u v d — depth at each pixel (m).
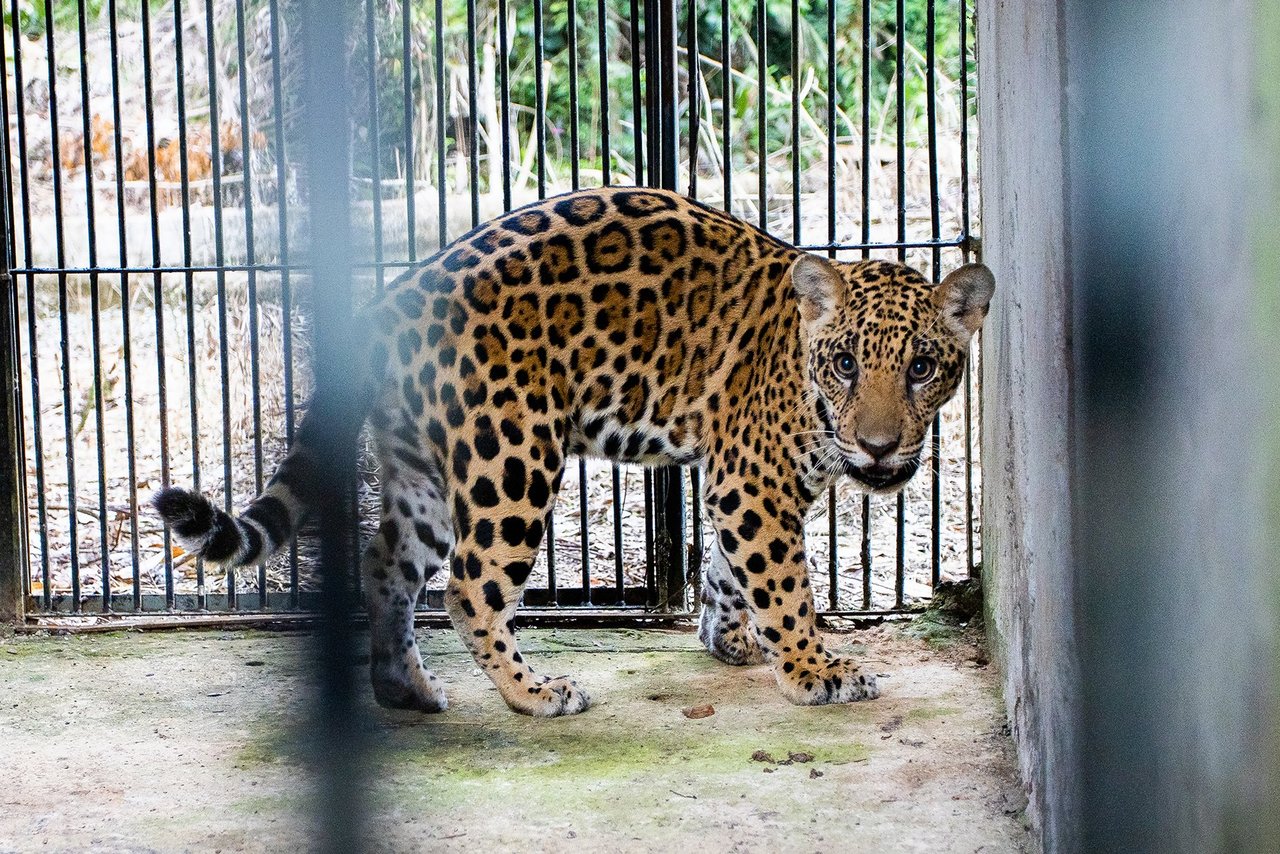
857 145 10.01
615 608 6.08
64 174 10.58
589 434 5.14
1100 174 2.88
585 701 4.96
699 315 5.11
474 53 5.85
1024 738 4.09
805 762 4.37
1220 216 2.23
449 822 3.93
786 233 8.95
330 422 4.57
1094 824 2.99
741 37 11.77
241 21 5.77
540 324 4.92
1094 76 2.92
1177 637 2.49
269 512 4.48
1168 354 2.52
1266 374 2.05
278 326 8.35
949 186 9.19
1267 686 2.06
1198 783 2.38
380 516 5.02
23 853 3.78
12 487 6.00
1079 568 3.09
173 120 10.83
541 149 5.93
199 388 8.51
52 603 6.20
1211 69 2.27
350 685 3.28
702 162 10.52
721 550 5.15
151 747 4.61
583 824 3.91
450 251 5.01
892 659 5.47
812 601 5.07
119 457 8.05
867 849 3.73
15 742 4.66
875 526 7.17
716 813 3.98
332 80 3.01
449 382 4.85
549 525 5.94
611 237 5.07
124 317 6.00
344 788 3.26
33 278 6.01
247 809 4.07
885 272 4.85
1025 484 4.05
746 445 5.00
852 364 4.72
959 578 6.45
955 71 11.17
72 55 11.27
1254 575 2.11
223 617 6.05
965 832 3.83
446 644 5.90
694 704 5.00
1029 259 3.89
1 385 5.97
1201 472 2.35
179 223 9.52
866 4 5.70
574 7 5.82
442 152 5.77
